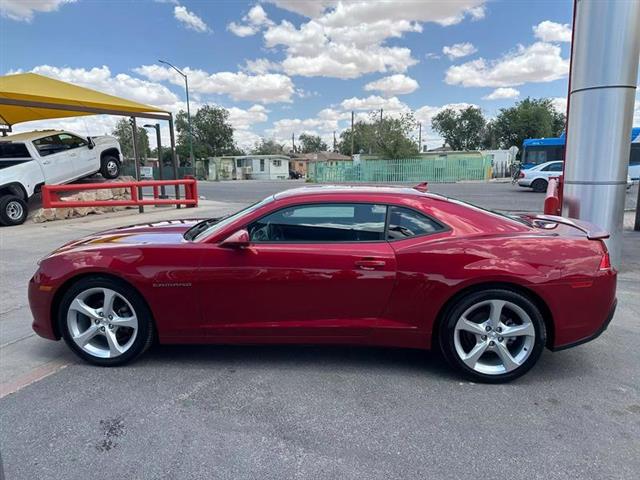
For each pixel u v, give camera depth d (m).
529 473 2.27
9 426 2.70
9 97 10.50
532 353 3.15
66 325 3.48
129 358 3.47
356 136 60.28
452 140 74.12
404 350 3.80
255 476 2.26
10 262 7.00
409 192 3.46
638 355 3.65
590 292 3.09
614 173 5.37
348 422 2.73
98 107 12.40
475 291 3.14
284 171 61.72
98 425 2.71
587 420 2.74
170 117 14.90
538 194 19.69
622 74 5.16
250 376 3.33
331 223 3.31
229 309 3.32
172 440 2.56
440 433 2.62
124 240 3.63
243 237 3.18
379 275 3.17
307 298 3.25
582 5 5.25
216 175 59.22
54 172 12.21
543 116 58.66
